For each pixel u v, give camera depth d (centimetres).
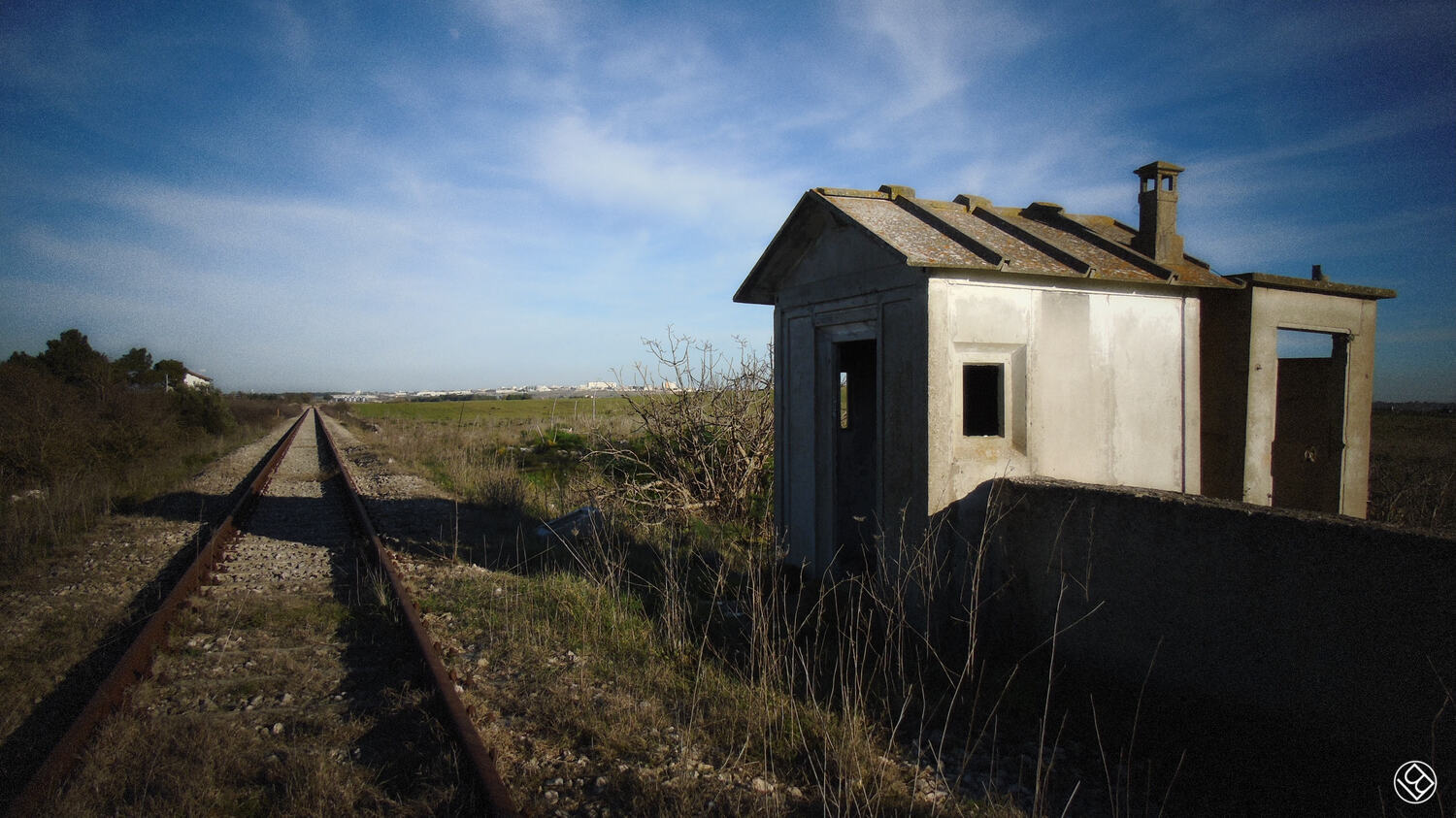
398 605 584
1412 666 306
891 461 565
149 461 1738
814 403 704
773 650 487
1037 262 561
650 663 491
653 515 1037
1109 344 587
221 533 881
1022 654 505
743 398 1131
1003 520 521
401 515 1071
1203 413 646
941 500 521
